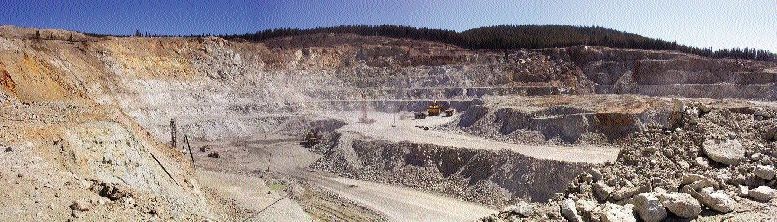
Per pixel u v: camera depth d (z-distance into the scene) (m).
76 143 22.31
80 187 19.42
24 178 17.92
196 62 92.19
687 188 14.11
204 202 29.16
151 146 31.05
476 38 127.94
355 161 53.31
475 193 40.38
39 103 30.03
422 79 100.94
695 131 18.64
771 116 19.00
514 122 56.72
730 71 85.75
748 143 17.02
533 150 43.56
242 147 64.56
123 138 25.64
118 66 76.75
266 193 40.50
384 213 37.19
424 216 36.47
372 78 102.19
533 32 143.62
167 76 84.06
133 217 19.23
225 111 81.38
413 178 46.25
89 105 35.78
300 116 80.81
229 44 103.81
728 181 14.55
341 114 85.81
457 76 100.44
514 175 39.78
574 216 13.33
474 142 51.75
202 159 57.62
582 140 48.78
